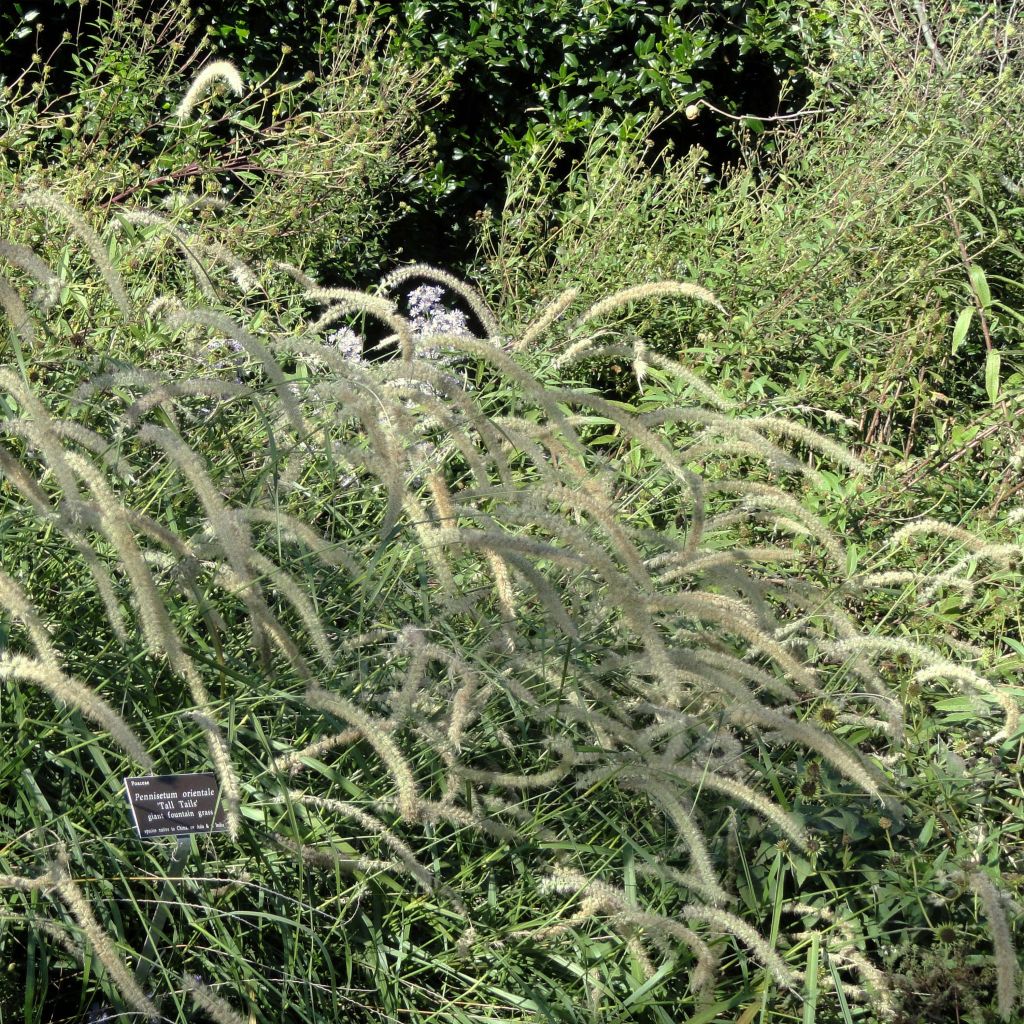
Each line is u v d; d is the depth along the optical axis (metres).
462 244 8.41
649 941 2.81
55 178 4.94
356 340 5.31
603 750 2.89
